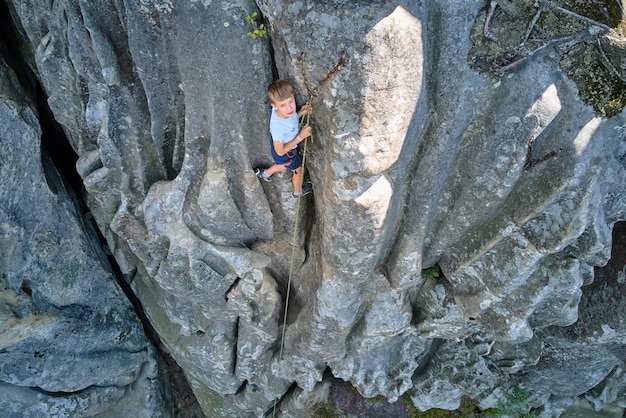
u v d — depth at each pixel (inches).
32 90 312.0
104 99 255.8
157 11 207.6
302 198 257.8
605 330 300.2
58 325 330.3
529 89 195.5
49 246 311.7
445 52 190.7
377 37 171.2
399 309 293.0
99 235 373.7
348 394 369.4
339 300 267.4
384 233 229.1
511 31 183.9
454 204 241.1
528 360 346.6
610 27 179.3
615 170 217.6
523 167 213.0
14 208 288.8
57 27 249.6
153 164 269.3
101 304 358.3
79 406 366.9
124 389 398.0
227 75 209.6
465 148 220.2
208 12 196.5
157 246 273.9
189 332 357.4
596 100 195.2
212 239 270.2
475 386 349.7
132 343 386.3
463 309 283.9
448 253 271.7
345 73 179.5
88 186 285.7
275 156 217.0
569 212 216.4
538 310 275.4
